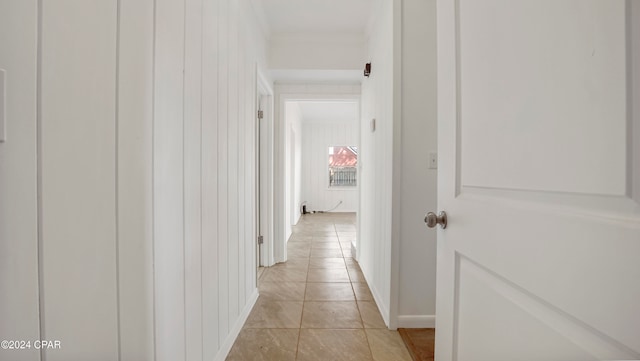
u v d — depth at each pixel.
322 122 7.29
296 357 1.54
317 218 6.48
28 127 0.52
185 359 1.10
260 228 3.06
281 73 2.88
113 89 0.72
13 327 0.50
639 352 0.36
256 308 2.09
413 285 1.81
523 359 0.56
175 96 1.01
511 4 0.60
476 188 0.74
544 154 0.51
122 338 0.75
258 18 2.32
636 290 0.37
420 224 1.80
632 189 0.37
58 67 0.57
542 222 0.51
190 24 1.13
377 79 2.25
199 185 1.22
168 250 0.97
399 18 1.77
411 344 1.62
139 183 0.81
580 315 0.44
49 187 0.56
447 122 0.90
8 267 0.50
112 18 0.71
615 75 0.39
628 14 0.38
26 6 0.52
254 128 2.21
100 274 0.68
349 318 1.95
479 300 0.72
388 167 1.88
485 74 0.70
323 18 2.50
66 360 0.60
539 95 0.52
